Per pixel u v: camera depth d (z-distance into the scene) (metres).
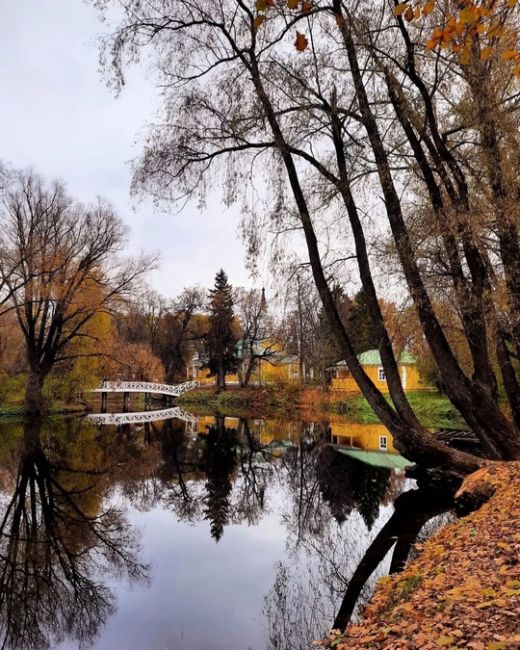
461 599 4.48
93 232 32.94
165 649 6.20
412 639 4.02
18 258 30.70
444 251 13.02
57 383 36.72
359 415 38.78
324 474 18.08
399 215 11.39
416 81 10.85
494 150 10.84
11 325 40.50
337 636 5.34
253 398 49.69
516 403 13.76
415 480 13.85
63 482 16.44
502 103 10.70
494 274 12.77
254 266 11.95
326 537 10.75
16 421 31.20
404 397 12.20
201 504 14.05
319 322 38.66
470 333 11.53
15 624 7.12
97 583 8.44
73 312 33.31
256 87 11.27
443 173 11.37
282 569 8.93
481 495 9.83
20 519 12.34
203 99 11.80
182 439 27.11
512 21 8.83
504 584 4.59
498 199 10.61
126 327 66.81
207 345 58.56
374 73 11.45
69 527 11.76
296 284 12.43
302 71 11.71
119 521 12.30
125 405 51.41
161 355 66.44
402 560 8.73
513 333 12.61
